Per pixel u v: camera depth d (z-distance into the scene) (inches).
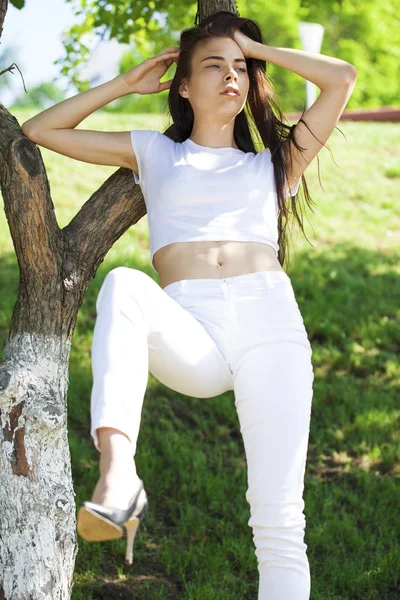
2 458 108.7
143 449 195.5
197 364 99.0
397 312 289.4
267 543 96.9
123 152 115.0
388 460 200.5
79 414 207.3
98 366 88.4
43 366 114.0
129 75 117.7
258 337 101.9
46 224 116.2
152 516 176.1
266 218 111.5
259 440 99.3
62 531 110.0
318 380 238.5
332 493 187.6
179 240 107.8
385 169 443.2
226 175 111.3
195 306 103.3
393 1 914.7
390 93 949.8
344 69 115.3
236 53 114.3
